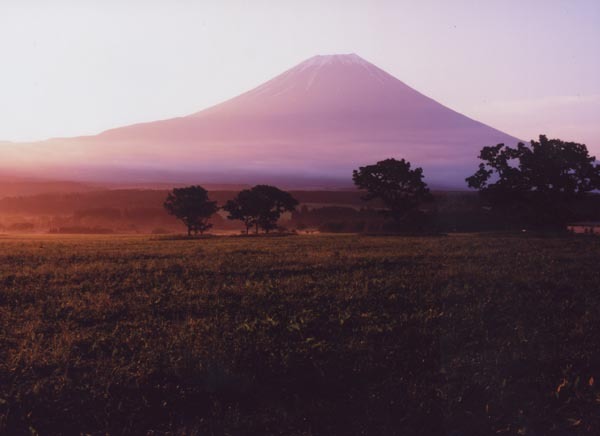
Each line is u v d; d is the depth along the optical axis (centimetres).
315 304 1213
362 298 1242
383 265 1902
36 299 1380
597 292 1025
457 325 791
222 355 814
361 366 764
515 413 594
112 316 1155
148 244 4253
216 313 1135
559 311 891
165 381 739
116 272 1931
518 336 756
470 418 593
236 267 2006
